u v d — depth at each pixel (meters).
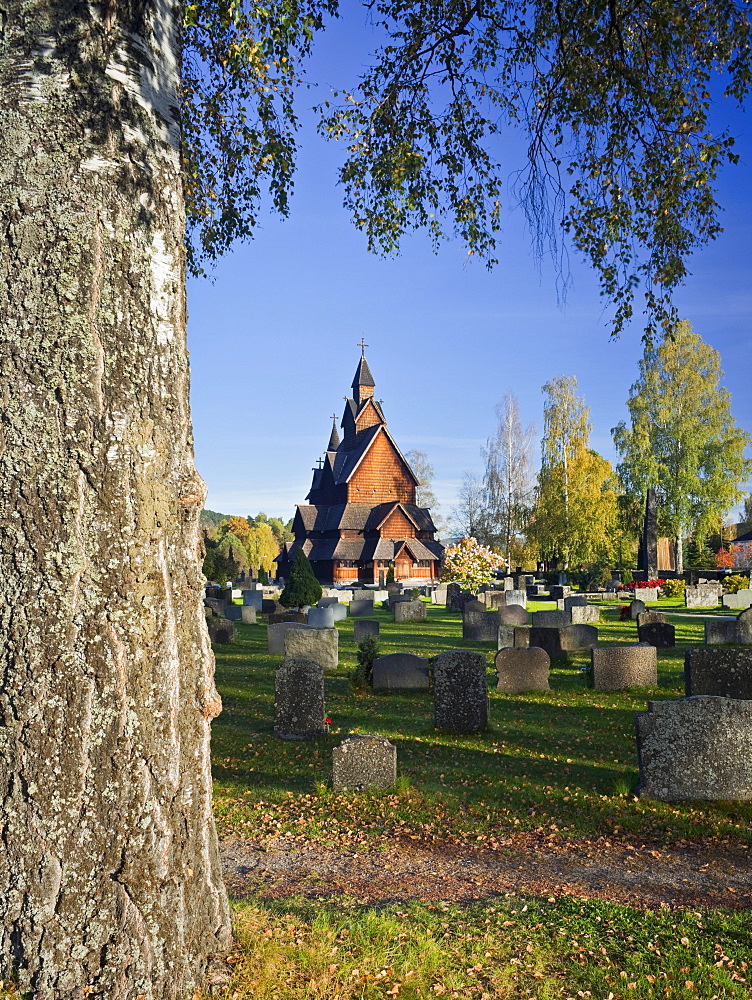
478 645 21.97
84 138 3.29
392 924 4.53
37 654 3.11
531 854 6.31
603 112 8.80
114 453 3.27
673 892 5.47
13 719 3.10
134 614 3.28
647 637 19.41
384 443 71.31
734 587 36.06
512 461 59.22
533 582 56.25
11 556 3.14
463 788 8.16
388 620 31.88
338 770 7.99
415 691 14.13
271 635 20.20
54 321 3.20
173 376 3.54
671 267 9.39
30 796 3.08
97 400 3.25
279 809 7.56
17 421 3.17
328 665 16.91
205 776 3.66
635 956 4.39
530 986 4.04
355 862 6.10
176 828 3.42
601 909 5.06
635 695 13.56
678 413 52.88
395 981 3.90
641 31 8.05
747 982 4.12
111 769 3.17
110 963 3.12
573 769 8.86
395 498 71.44
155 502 3.40
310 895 5.30
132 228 3.40
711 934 4.70
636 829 6.88
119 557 3.25
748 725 7.57
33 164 3.23
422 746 10.04
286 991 3.56
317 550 69.12
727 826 6.85
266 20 7.67
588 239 9.75
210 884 3.65
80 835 3.12
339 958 3.98
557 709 12.45
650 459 52.41
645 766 7.64
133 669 3.26
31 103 3.25
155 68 3.57
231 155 9.66
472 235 10.05
